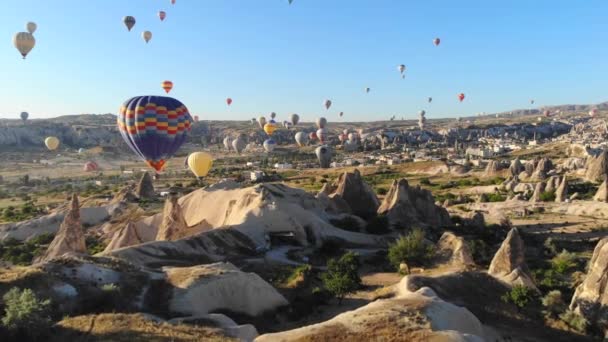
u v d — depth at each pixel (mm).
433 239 58469
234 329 23906
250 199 61375
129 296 28969
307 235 55406
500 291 34656
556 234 61562
